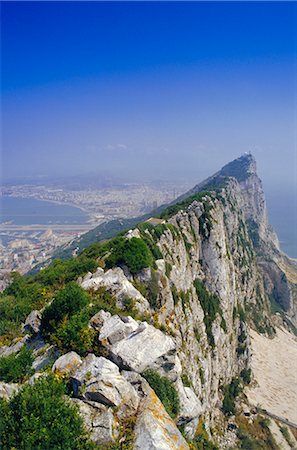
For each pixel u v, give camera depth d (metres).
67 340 25.33
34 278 62.50
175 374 26.25
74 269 52.66
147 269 45.50
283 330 166.75
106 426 18.50
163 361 25.34
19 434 16.94
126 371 23.20
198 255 91.50
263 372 116.94
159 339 25.83
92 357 22.30
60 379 20.70
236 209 172.50
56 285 50.50
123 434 18.70
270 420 88.81
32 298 47.94
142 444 18.00
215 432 73.12
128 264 44.78
